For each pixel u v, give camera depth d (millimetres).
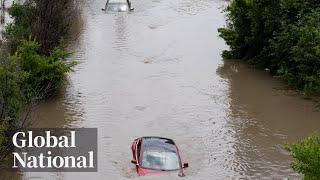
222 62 62688
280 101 52031
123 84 55125
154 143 39344
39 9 58375
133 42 69062
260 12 59531
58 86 51219
